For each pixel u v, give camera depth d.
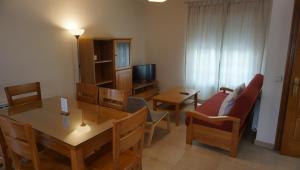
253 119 3.35
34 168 1.60
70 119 1.97
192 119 2.85
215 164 2.51
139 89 5.15
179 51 5.10
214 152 2.77
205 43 4.62
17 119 1.96
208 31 4.54
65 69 3.72
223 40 4.40
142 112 1.67
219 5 4.32
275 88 2.67
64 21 3.58
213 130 2.72
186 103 4.61
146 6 5.36
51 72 3.51
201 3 4.51
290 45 2.48
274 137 2.80
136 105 2.76
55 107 2.33
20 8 2.98
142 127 1.74
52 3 3.36
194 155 2.70
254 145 2.94
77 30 3.59
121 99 2.36
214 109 3.29
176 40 5.09
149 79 5.33
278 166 2.47
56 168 1.74
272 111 2.75
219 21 4.38
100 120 1.94
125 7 4.79
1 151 2.18
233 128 2.57
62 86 3.71
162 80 5.54
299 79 2.44
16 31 2.98
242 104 2.49
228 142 2.65
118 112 2.17
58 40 3.54
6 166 2.21
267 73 2.68
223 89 4.34
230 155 2.68
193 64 4.87
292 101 2.52
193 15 4.65
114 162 1.55
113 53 4.06
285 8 2.44
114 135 1.47
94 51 4.00
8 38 2.91
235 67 4.37
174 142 3.04
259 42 4.02
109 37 4.14
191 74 4.95
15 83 3.05
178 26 4.99
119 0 4.60
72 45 3.78
